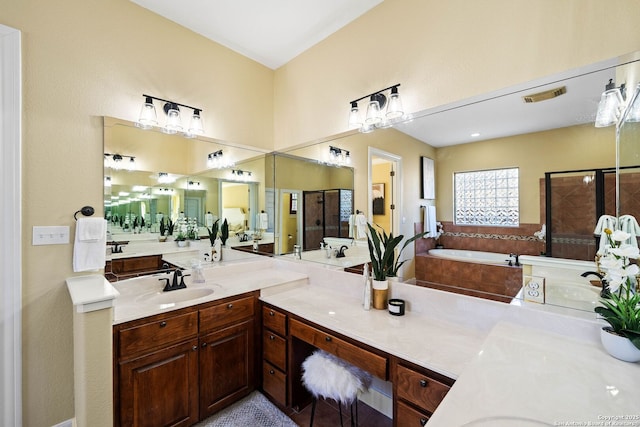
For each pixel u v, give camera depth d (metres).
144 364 1.57
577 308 1.29
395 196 1.92
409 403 1.25
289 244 2.71
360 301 1.99
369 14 2.07
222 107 2.49
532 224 1.41
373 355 1.38
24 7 1.58
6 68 1.52
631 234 1.15
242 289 2.04
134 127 2.01
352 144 2.19
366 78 2.09
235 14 2.13
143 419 1.56
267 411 1.93
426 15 1.75
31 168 1.60
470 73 1.57
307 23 2.22
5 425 1.51
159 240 2.16
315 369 1.62
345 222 2.24
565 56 1.29
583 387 0.88
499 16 1.47
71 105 1.74
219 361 1.88
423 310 1.71
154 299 1.89
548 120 1.35
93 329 1.33
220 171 2.50
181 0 1.99
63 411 1.68
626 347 1.02
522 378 0.93
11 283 1.53
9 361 1.52
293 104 2.69
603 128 1.21
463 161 1.62
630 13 1.13
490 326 1.47
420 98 1.78
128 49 1.96
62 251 1.69
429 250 1.75
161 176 2.15
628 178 1.16
